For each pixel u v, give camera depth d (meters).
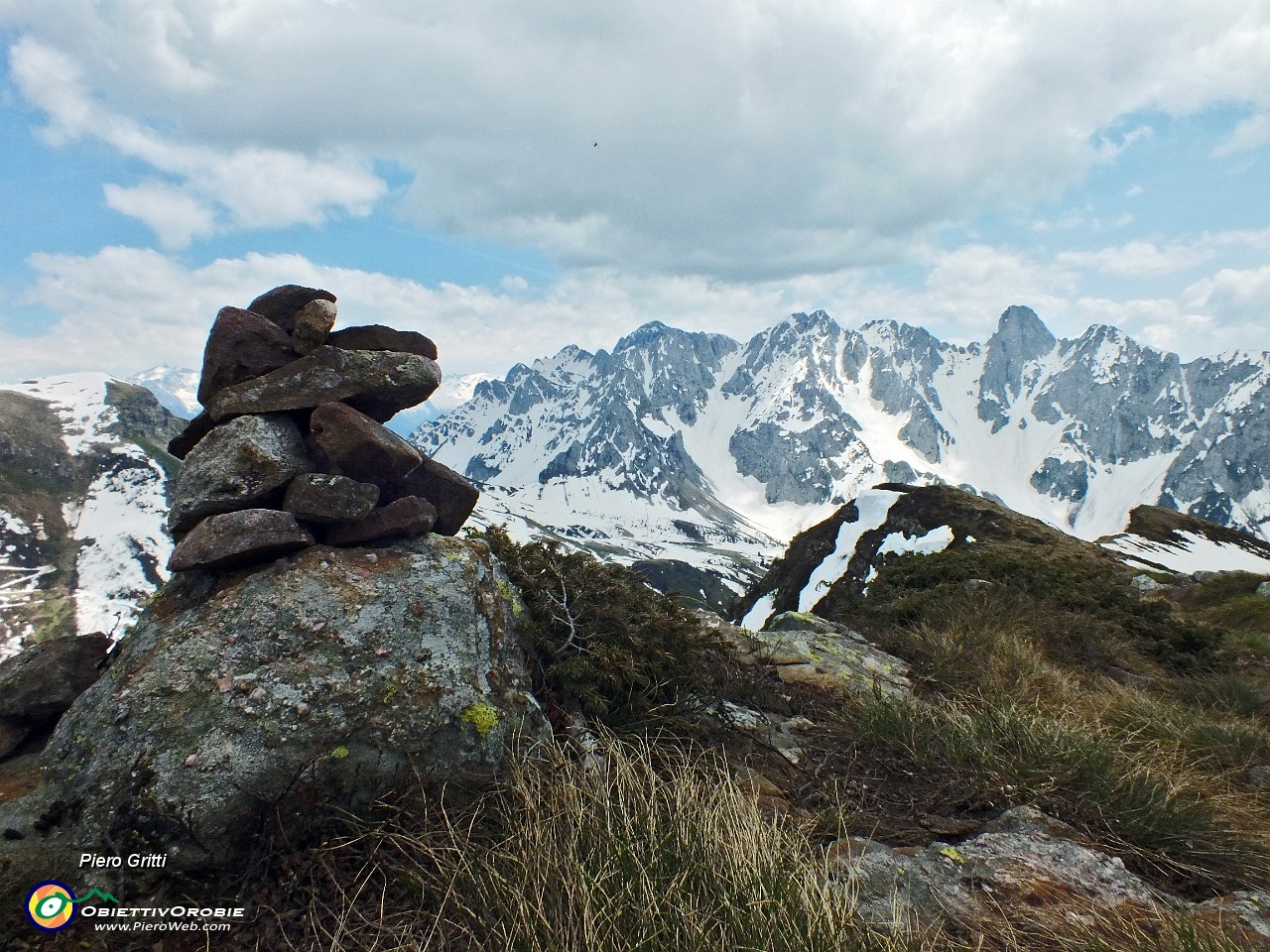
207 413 5.22
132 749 3.78
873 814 4.98
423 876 3.75
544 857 3.74
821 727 6.44
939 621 11.12
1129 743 6.70
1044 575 15.20
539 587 5.84
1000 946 3.70
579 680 5.34
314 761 3.92
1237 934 3.93
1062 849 4.60
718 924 3.44
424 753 4.23
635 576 6.69
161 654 4.12
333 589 4.50
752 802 4.48
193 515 4.71
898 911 3.86
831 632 10.30
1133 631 12.98
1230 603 23.12
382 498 5.22
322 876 3.72
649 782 4.51
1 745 4.38
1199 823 5.07
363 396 5.15
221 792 3.68
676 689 5.89
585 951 3.24
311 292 5.52
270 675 4.06
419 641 4.50
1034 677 8.57
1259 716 9.32
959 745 5.89
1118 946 3.72
